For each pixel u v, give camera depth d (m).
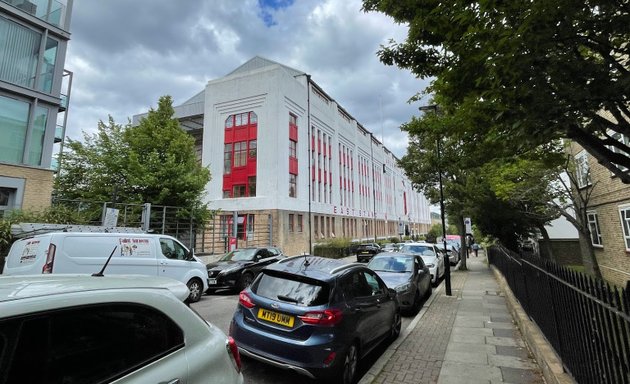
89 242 8.49
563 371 4.06
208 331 2.43
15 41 14.50
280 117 29.98
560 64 2.74
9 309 1.57
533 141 3.21
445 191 18.67
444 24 3.47
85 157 19.97
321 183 36.84
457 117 4.74
